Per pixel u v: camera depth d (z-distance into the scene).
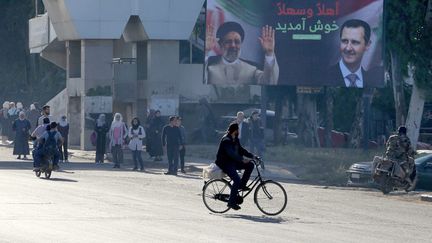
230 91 75.19
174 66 69.25
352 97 73.88
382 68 61.22
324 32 61.31
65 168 51.94
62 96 80.75
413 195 39.56
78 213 28.44
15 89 109.88
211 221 27.64
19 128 60.28
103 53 68.81
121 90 70.88
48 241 22.05
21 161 57.59
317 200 36.38
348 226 27.84
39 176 43.94
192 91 75.19
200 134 74.44
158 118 58.66
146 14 68.25
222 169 30.03
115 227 25.28
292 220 28.89
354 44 61.22
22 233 23.41
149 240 22.80
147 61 69.81
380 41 61.12
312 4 61.44
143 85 70.44
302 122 70.94
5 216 27.14
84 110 68.56
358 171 43.25
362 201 36.53
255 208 31.89
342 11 61.19
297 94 71.19
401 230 27.36
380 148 67.81
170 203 32.66
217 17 62.25
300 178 48.88
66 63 80.56
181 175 48.47
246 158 30.19
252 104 75.62
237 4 62.00
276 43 61.75
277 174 50.12
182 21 68.88
